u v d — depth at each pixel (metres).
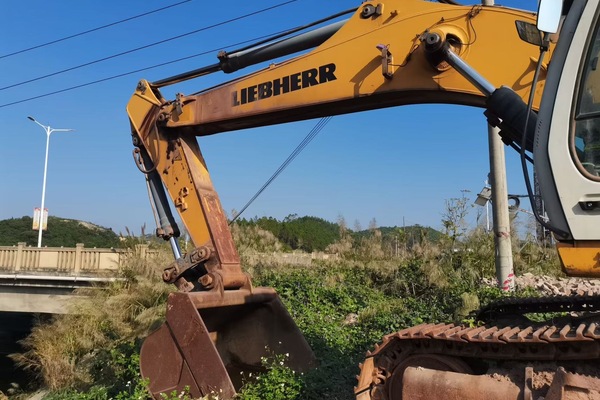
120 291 13.57
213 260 6.84
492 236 16.41
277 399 6.41
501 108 4.62
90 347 12.51
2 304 21.03
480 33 5.10
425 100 5.48
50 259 20.72
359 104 5.91
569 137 3.86
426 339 4.32
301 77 6.18
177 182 7.26
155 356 6.13
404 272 15.05
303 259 19.33
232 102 6.78
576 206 3.77
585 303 5.90
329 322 11.34
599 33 3.87
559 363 3.79
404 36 5.50
